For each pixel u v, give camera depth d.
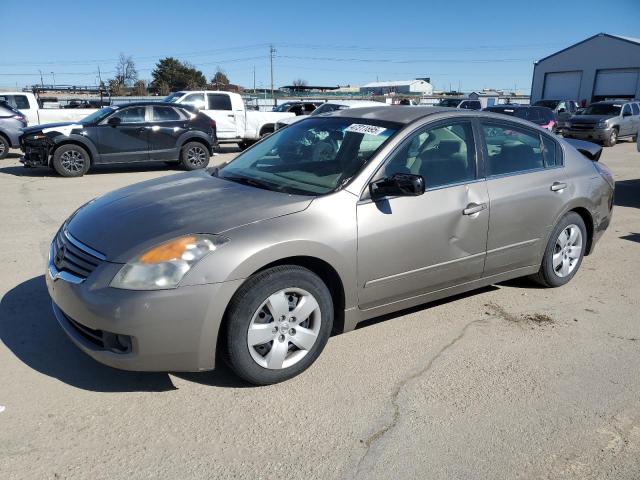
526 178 4.50
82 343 3.08
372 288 3.66
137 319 2.88
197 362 3.07
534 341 4.04
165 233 3.09
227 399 3.20
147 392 3.24
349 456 2.75
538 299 4.84
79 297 2.99
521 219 4.44
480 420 3.07
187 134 13.49
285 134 4.61
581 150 6.75
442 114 4.16
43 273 5.17
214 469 2.63
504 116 4.56
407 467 2.69
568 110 30.94
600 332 4.22
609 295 4.98
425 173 3.93
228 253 3.04
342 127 4.21
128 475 2.57
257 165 4.25
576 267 5.16
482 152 4.27
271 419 3.02
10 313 4.24
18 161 15.41
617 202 9.54
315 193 3.58
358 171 3.66
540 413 3.15
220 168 4.47
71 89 52.97
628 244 6.75
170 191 3.81
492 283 4.50
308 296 3.34
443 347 3.91
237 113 18.27
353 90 91.25
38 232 6.79
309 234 3.28
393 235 3.65
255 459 2.71
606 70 40.16
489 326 4.27
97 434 2.85
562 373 3.60
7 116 15.59
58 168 12.16
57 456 2.68
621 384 3.48
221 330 3.15
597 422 3.08
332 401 3.21
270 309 3.22
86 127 12.41
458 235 4.02
